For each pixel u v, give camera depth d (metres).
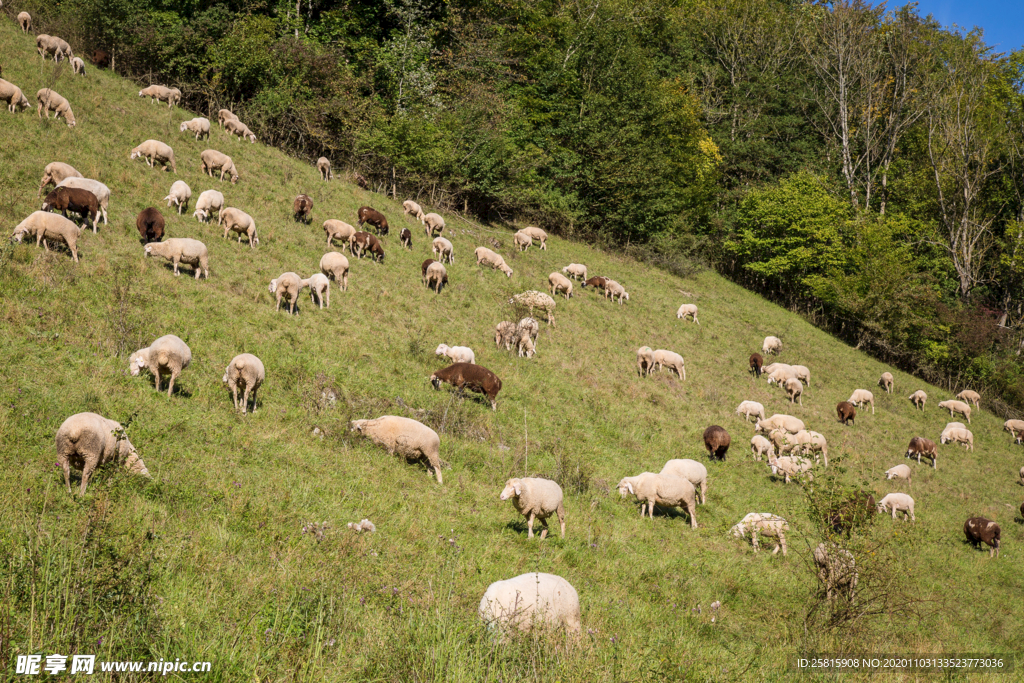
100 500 7.30
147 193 21.44
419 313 22.58
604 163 43.88
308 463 11.75
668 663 6.38
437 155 37.09
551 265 34.44
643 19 61.38
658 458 18.92
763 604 11.19
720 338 33.81
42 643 4.44
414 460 13.61
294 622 5.75
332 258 21.36
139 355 12.55
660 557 12.26
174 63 37.00
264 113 35.81
